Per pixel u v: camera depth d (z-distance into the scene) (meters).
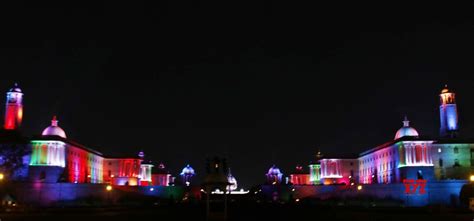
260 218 77.69
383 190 127.69
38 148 134.00
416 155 135.50
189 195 159.62
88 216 79.62
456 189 121.44
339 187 140.62
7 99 143.88
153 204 120.12
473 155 139.75
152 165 197.12
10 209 92.12
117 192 133.12
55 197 119.94
